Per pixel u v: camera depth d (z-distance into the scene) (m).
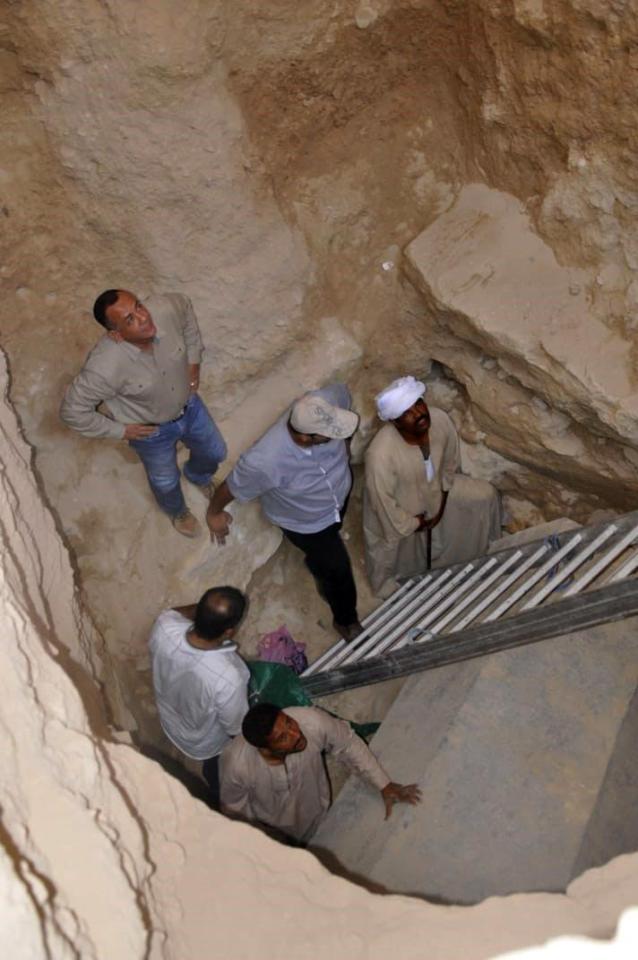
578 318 5.07
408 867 4.21
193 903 2.77
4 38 4.36
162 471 5.11
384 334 5.86
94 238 4.98
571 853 4.08
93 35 4.35
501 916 2.66
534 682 4.66
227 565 5.66
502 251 5.27
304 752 4.36
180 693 4.62
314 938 2.70
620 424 4.98
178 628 4.59
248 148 4.96
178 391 4.71
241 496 5.24
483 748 4.50
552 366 5.11
